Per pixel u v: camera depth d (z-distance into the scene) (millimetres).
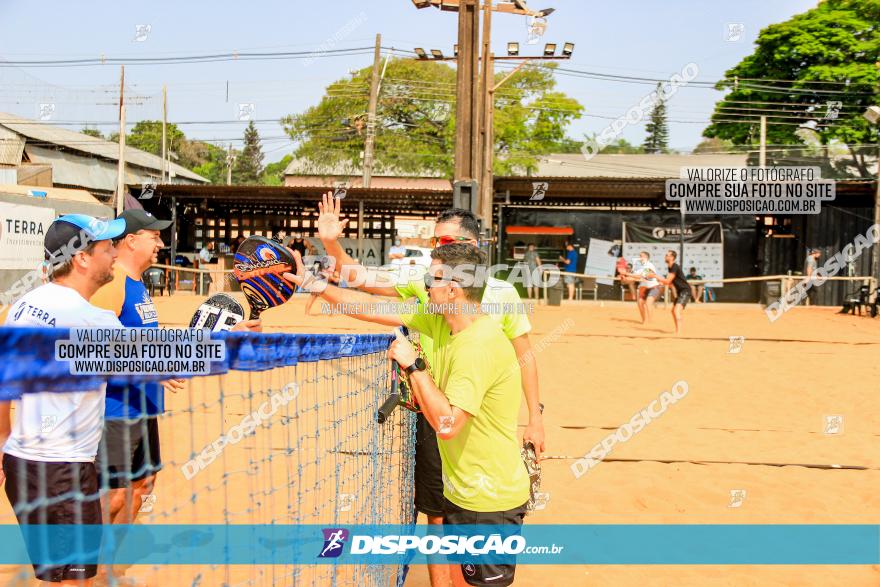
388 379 3645
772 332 16266
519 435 7137
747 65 34938
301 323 15859
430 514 3906
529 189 25812
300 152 42875
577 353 12734
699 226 26984
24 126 31984
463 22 12781
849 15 32719
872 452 6914
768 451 6930
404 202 26938
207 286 25906
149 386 3381
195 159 70188
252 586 3020
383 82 43000
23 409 2199
